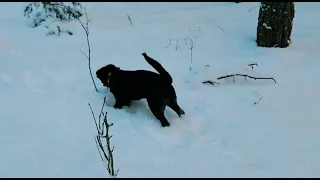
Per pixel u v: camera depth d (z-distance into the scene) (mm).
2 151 3967
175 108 4707
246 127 4559
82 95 5172
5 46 6832
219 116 4801
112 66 4910
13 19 8562
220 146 4195
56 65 6086
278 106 5035
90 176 3615
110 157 3627
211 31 7855
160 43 7215
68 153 3973
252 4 9820
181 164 3867
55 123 4516
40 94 5133
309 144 4219
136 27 8180
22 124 4473
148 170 3746
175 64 6285
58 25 7875
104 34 7715
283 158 3984
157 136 4332
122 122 4574
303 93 5367
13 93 5141
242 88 5531
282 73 5965
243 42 7203
